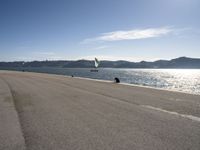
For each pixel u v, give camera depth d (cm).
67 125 612
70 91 1459
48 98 1131
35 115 739
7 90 1490
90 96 1215
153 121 652
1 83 2078
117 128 580
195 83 5356
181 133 532
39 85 1897
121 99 1106
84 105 928
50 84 2016
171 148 434
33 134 532
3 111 806
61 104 952
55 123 634
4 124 627
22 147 448
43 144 464
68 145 456
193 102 1016
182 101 1052
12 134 534
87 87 1769
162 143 463
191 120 662
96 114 750
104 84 2136
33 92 1385
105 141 478
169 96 1240
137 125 608
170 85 4581
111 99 1105
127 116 719
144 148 436
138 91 1503
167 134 524
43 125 614
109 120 667
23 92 1384
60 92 1396
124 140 484
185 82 5741
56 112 786
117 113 766
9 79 2694
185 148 434
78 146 450
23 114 755
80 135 522
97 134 529
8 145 460
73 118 694
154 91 1507
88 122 644
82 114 752
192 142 468
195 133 531
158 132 541
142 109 839
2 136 520
